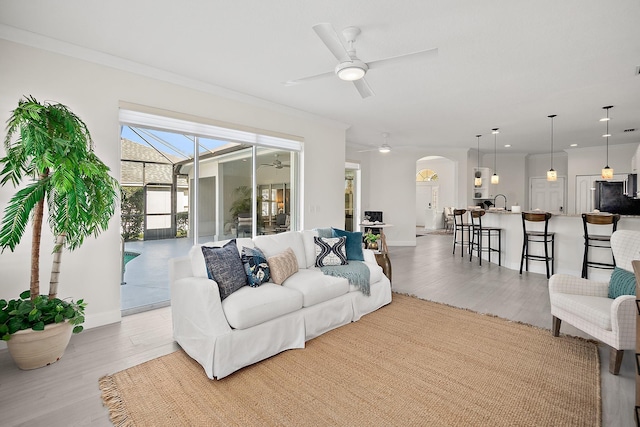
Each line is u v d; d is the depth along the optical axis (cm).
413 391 198
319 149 537
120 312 315
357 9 230
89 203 237
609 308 229
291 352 250
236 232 439
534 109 486
